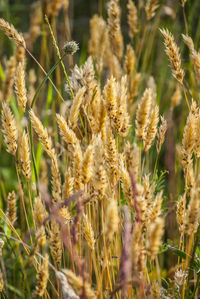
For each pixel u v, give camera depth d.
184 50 0.99
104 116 0.80
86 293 0.69
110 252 0.80
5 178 1.03
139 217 0.71
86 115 0.82
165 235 0.94
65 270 0.69
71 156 0.80
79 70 0.83
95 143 0.77
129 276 0.71
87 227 0.75
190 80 1.02
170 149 0.96
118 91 0.79
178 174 0.96
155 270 0.84
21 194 0.82
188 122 0.77
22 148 0.79
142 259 0.71
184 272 0.78
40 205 0.76
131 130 0.99
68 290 0.71
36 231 0.77
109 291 0.79
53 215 0.73
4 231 0.87
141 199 0.71
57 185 0.78
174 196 0.94
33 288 0.86
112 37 0.98
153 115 0.79
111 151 0.77
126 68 0.99
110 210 0.69
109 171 0.77
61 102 0.92
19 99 0.81
